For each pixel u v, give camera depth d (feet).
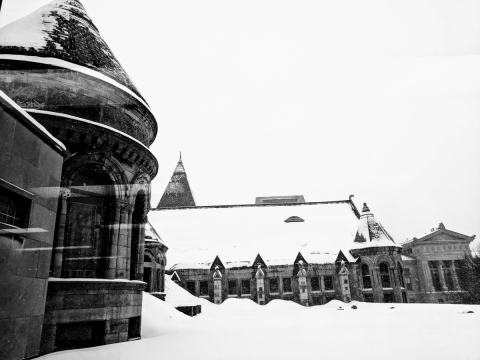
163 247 137.28
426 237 168.86
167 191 243.81
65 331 43.88
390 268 155.33
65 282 43.24
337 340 45.62
